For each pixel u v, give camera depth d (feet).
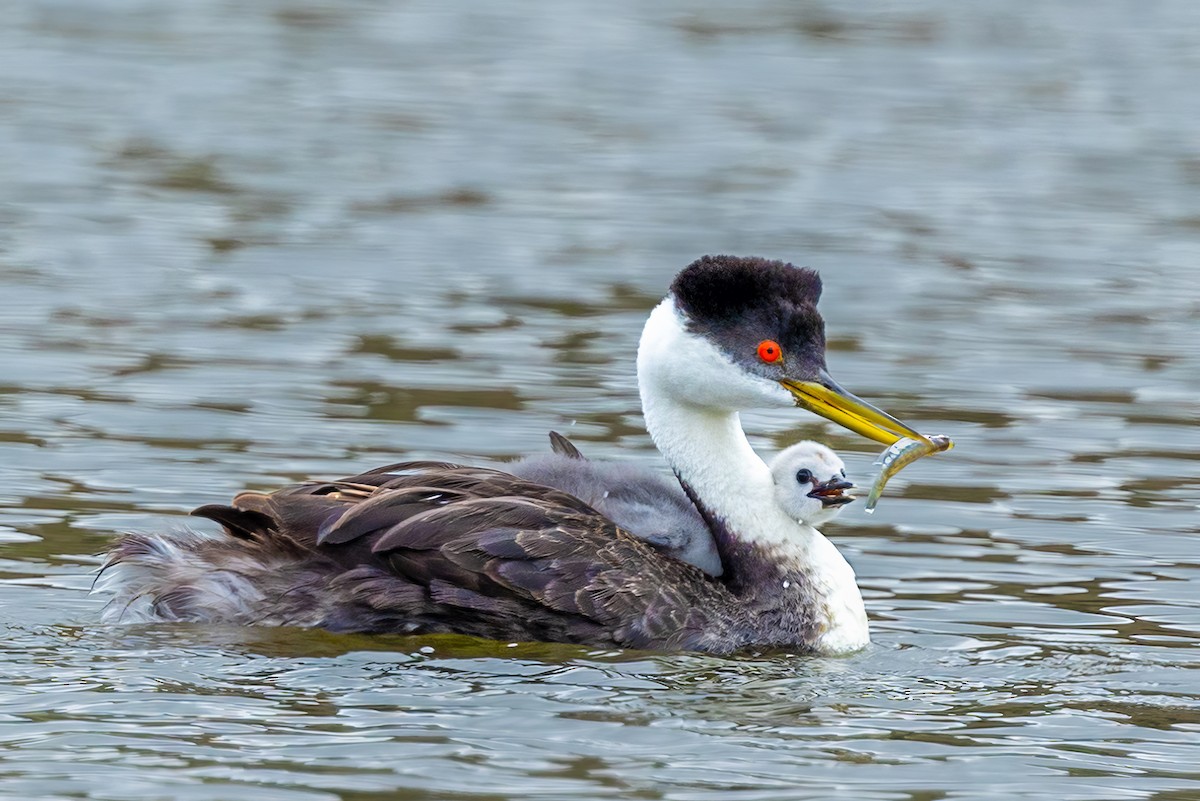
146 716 32.65
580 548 38.58
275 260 78.28
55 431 53.72
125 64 124.36
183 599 38.68
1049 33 141.79
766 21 144.66
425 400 58.34
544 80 123.65
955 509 49.70
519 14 147.54
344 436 53.98
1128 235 87.35
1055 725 33.96
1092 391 62.08
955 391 61.67
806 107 116.98
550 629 38.14
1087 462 54.13
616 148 104.73
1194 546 46.60
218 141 103.30
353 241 82.23
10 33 132.87
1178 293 76.64
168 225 83.92
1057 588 43.39
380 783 29.81
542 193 93.30
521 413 57.16
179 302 70.64
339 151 101.91
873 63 130.62
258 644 37.32
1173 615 41.47
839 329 69.77
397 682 35.09
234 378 60.34
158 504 47.14
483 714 33.40
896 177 98.84
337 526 38.40
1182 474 53.01
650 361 42.27
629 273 77.61
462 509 38.63
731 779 30.58
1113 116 115.44
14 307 69.00
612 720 33.40
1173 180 99.55
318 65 126.82
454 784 29.89
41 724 32.09
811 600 39.91
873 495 40.57
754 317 41.39
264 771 30.17
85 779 29.66
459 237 83.66
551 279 76.33
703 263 41.81
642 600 38.52
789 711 34.45
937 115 115.24
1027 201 94.12
